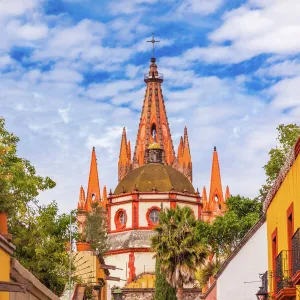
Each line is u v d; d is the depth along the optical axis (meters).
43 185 43.34
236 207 77.00
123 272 107.50
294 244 23.86
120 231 110.94
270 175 56.22
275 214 29.62
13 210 27.08
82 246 52.12
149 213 110.50
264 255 35.00
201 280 72.94
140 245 107.69
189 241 67.62
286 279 24.94
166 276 68.25
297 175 24.41
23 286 21.02
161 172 114.00
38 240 42.16
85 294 45.00
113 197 113.31
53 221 43.69
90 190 139.25
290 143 55.81
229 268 42.84
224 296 45.00
